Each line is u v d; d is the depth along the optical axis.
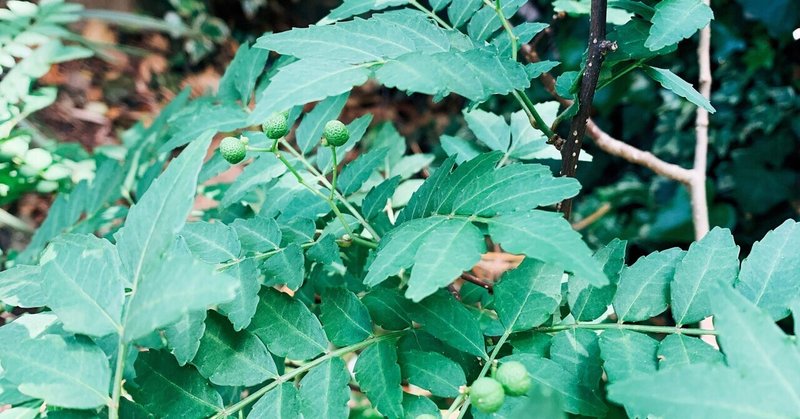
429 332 0.17
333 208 0.19
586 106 0.18
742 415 0.13
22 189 0.28
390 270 0.15
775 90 0.46
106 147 0.35
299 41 0.15
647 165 0.29
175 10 0.72
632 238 0.49
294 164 0.21
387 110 0.71
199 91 0.68
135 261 0.15
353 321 0.18
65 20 0.30
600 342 0.17
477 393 0.15
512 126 0.24
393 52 0.15
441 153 0.57
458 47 0.17
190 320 0.17
